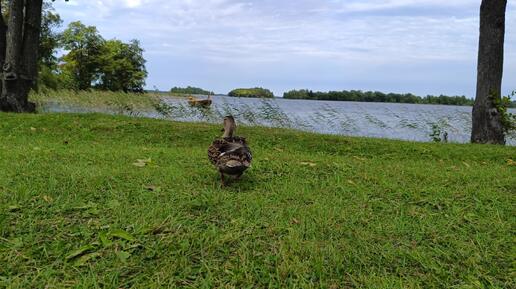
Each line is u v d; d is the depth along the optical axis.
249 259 4.25
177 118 18.81
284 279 3.96
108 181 6.11
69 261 4.10
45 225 4.69
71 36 70.81
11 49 15.67
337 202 5.89
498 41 14.02
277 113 18.08
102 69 72.69
